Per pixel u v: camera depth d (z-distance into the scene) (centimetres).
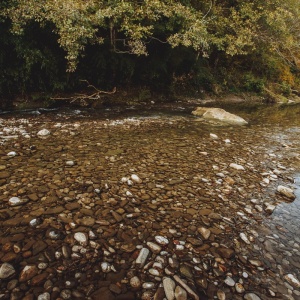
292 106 2408
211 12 1861
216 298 277
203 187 539
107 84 1557
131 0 1228
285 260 348
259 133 1130
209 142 897
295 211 481
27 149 665
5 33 1019
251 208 477
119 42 1430
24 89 1217
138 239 355
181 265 317
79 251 320
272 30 2172
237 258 342
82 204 425
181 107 1669
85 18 1006
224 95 2408
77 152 674
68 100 1373
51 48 1210
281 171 683
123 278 288
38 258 301
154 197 476
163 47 1647
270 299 283
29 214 384
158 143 828
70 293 262
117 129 972
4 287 259
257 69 2981
